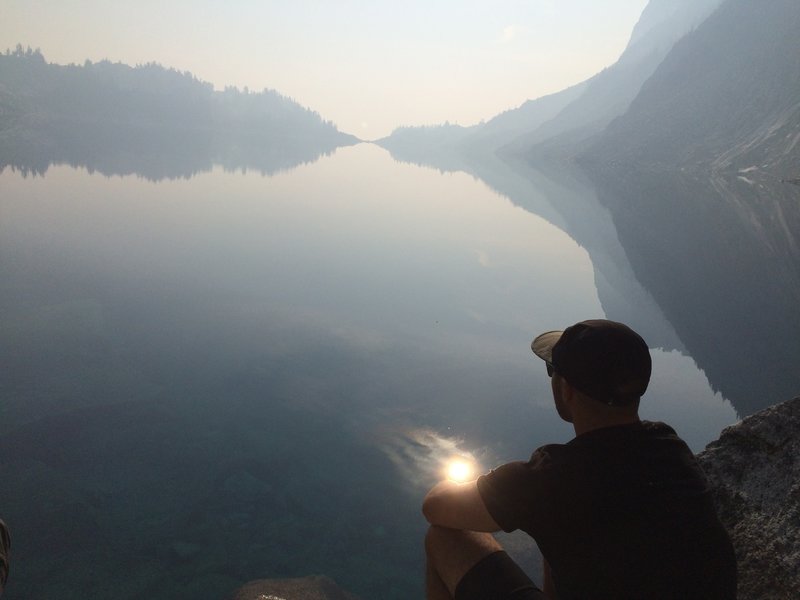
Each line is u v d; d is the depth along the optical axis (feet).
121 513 22.91
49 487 24.32
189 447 28.35
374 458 27.91
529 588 6.22
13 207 111.86
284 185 214.28
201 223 107.45
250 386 36.14
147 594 18.69
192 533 21.86
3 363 37.58
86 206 120.57
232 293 58.29
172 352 41.32
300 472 26.45
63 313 48.73
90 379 35.96
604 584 5.34
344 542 21.67
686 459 5.81
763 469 10.80
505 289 68.64
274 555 20.72
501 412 33.55
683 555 5.26
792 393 40.45
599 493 5.40
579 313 59.72
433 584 6.99
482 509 5.92
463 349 45.09
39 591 18.60
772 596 9.29
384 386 36.86
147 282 60.95
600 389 5.62
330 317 51.88
